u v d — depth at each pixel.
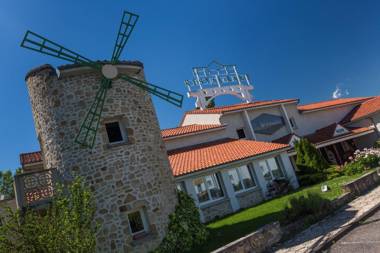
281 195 21.11
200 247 13.16
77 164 12.76
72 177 12.67
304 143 24.56
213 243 12.95
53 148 13.36
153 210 13.16
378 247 7.91
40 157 19.47
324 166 23.64
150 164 13.92
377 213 11.02
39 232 8.18
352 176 20.59
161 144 15.27
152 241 12.60
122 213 12.54
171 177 15.10
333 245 9.15
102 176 12.71
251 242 10.12
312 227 11.70
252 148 22.98
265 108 30.78
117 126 13.97
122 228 12.35
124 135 13.82
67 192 12.54
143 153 13.86
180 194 15.10
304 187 21.97
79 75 13.68
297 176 23.92
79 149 12.90
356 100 38.22
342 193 15.16
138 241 12.41
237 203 20.16
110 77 13.73
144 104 15.03
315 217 12.52
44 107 13.77
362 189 15.62
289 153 25.77
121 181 12.93
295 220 12.31
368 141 32.69
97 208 12.26
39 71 14.05
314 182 22.52
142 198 13.09
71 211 9.13
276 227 11.15
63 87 13.47
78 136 12.91
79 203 9.40
